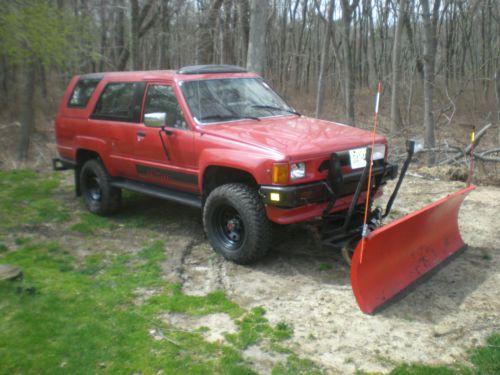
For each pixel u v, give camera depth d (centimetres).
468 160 1100
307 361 377
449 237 572
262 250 536
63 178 1020
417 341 403
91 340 403
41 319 433
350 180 527
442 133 1847
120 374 362
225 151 538
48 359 377
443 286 498
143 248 623
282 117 636
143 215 755
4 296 475
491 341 396
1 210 775
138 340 405
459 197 542
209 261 579
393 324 429
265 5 1063
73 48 1082
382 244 450
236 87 650
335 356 385
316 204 521
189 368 369
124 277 535
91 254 605
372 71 3541
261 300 480
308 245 615
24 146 1542
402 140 1573
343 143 534
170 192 643
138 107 656
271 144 512
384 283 467
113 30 2628
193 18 2520
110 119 700
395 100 1889
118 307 463
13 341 399
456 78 3409
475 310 452
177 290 501
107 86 721
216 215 568
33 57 1208
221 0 1395
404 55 3069
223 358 380
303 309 458
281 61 3766
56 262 576
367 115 2691
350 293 488
